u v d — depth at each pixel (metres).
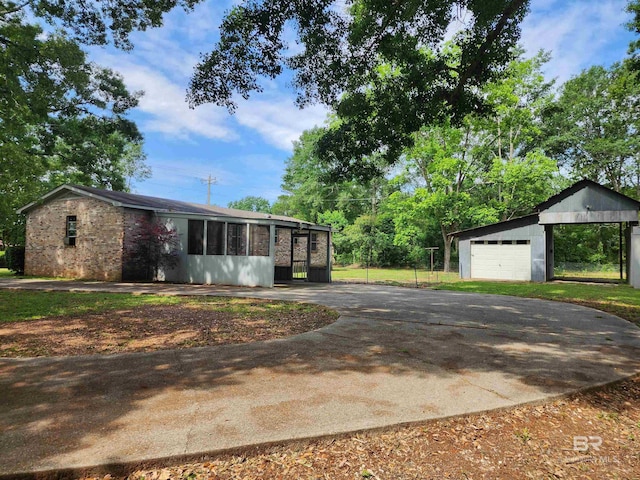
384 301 9.77
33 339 5.21
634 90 25.42
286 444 2.50
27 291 10.76
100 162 23.06
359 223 33.19
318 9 6.18
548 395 3.45
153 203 15.60
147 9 10.21
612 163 30.33
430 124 8.43
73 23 10.26
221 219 14.05
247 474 2.23
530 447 2.67
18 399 3.12
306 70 7.43
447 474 2.30
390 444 2.62
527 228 18.80
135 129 18.81
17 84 11.41
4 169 13.09
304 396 3.29
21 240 19.56
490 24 6.43
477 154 26.03
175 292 10.86
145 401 3.11
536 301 10.48
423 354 4.71
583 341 5.61
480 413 3.07
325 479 2.20
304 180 38.19
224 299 9.65
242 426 2.68
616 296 11.99
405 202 24.73
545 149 30.88
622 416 3.24
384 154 8.81
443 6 6.25
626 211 16.70
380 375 3.88
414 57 7.36
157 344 5.04
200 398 3.20
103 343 5.04
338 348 4.93
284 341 5.26
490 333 6.02
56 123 17.78
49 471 2.10
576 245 30.41
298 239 22.61
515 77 21.78
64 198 15.50
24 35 11.27
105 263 14.21
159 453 2.29
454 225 25.22
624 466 2.50
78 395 3.22
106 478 2.15
